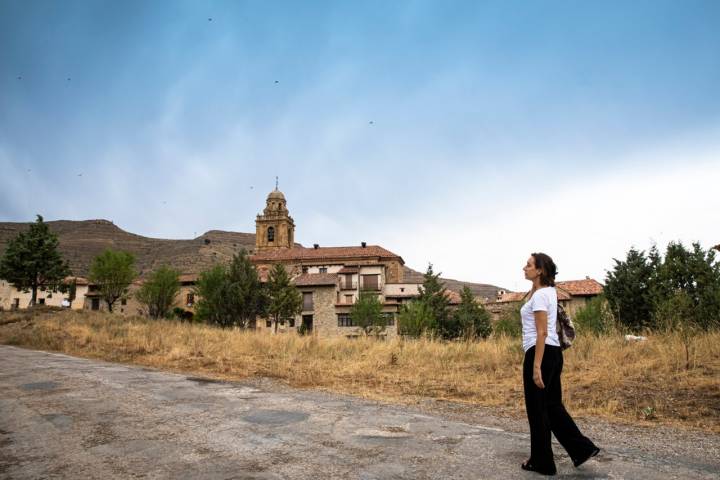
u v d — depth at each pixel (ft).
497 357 34.99
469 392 25.55
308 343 47.21
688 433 16.14
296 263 188.24
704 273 85.10
